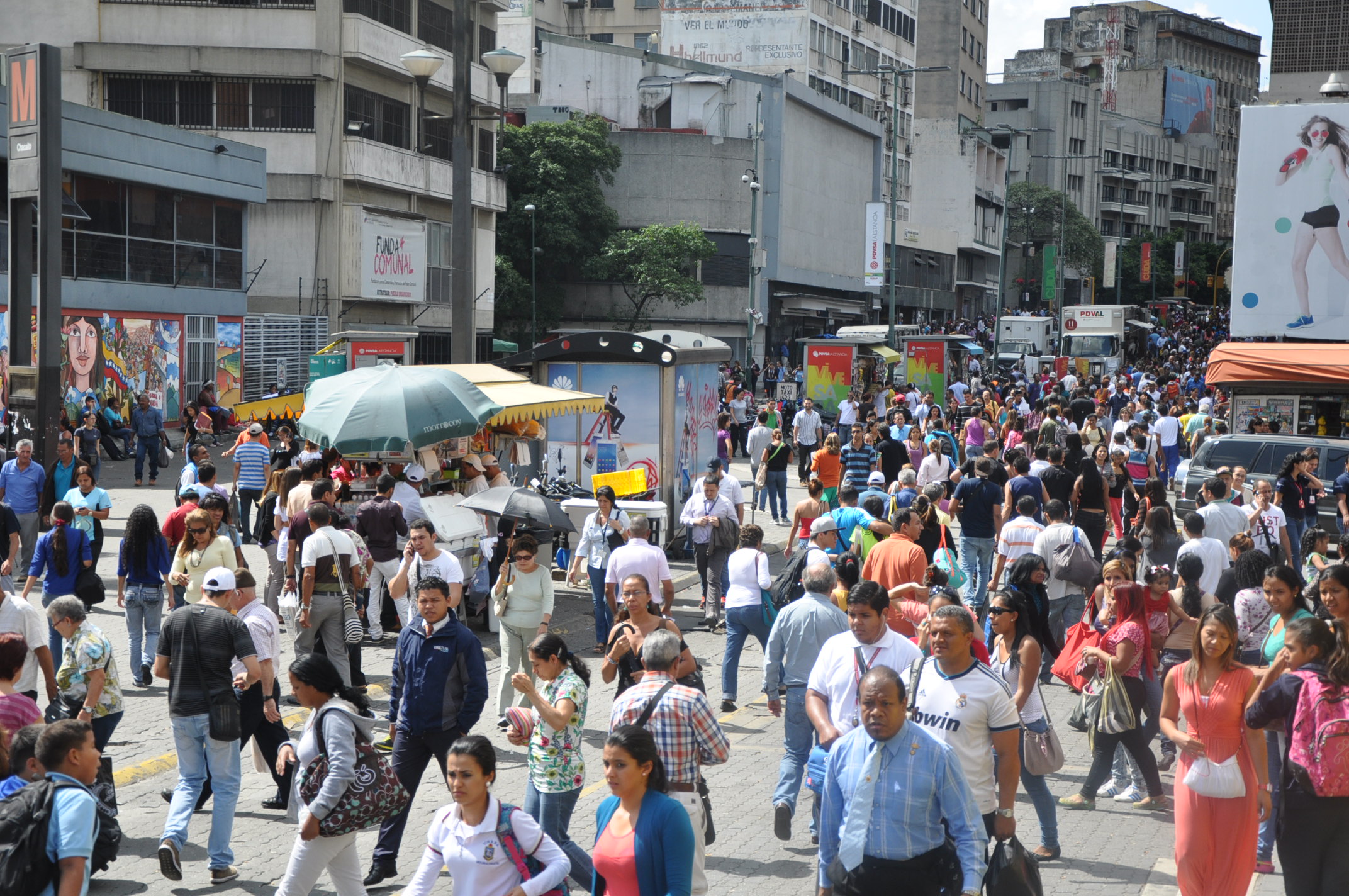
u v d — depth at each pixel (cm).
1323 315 4131
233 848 1184
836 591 1423
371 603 1995
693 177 9912
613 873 780
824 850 810
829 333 11369
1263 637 1380
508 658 1562
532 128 9181
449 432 2019
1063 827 1244
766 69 11562
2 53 6188
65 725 820
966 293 15150
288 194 6244
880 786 780
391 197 6831
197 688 1109
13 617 1241
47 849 787
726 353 3125
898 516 1579
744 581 1672
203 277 5481
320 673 962
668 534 2741
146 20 6184
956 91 14900
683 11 11712
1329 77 5169
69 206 4656
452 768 820
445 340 7412
